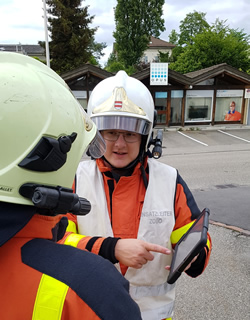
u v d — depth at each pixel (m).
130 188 1.32
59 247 0.65
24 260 0.61
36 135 0.64
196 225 1.15
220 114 16.17
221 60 27.92
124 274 1.25
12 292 0.59
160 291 1.29
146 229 1.27
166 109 15.41
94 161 1.44
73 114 0.74
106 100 1.31
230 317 2.36
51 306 0.57
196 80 14.79
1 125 0.61
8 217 0.60
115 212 1.31
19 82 0.65
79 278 0.59
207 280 2.85
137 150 1.34
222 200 5.17
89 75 14.27
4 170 0.61
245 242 3.59
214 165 8.24
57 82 0.76
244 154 9.94
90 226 1.30
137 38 37.16
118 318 0.59
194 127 15.51
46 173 0.65
